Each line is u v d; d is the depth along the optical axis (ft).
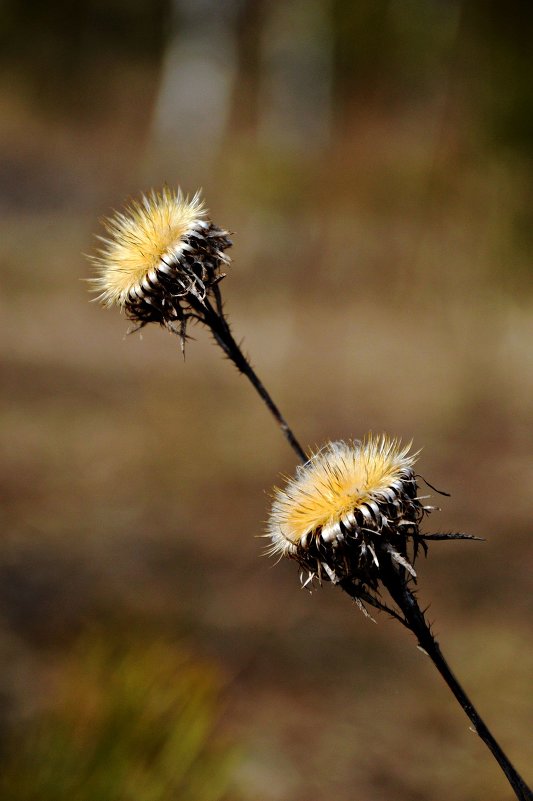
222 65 95.09
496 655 23.00
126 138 92.43
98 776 11.70
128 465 34.06
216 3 95.66
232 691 20.58
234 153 33.65
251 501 32.96
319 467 5.53
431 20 25.96
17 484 32.19
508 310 27.63
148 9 97.25
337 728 19.79
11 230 66.33
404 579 5.21
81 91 94.17
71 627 22.03
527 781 18.44
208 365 48.49
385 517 5.21
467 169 25.44
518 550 28.53
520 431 37.78
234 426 38.37
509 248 25.67
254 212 31.58
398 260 28.60
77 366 46.34
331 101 34.24
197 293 5.43
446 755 19.36
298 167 30.71
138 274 5.51
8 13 54.13
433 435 38.32
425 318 31.99
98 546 28.22
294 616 24.66
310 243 31.55
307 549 5.30
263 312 43.09
